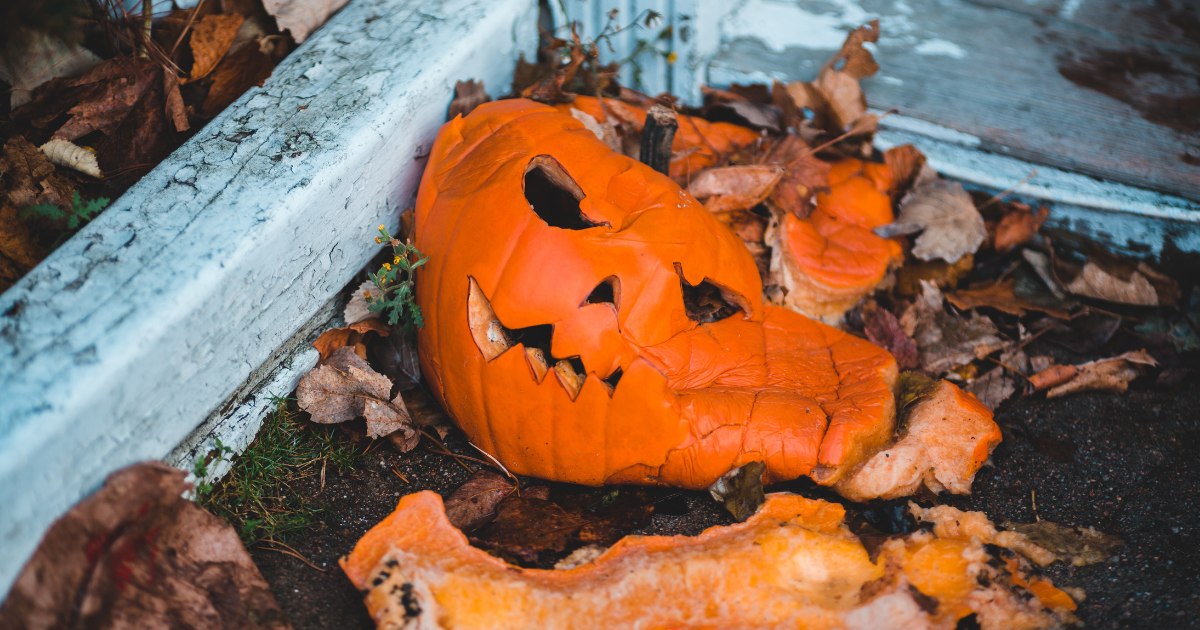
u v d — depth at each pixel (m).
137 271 0.74
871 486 0.79
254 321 0.80
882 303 0.97
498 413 0.80
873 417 0.80
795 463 0.78
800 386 0.82
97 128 0.87
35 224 0.81
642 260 0.78
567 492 0.82
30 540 0.67
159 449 0.75
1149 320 0.98
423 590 0.69
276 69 0.91
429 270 0.82
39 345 0.70
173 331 0.73
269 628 0.70
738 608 0.72
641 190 0.81
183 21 0.93
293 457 0.84
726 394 0.80
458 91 0.94
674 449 0.78
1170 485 0.84
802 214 0.95
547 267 0.77
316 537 0.79
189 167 0.82
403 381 0.88
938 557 0.74
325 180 0.82
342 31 0.95
